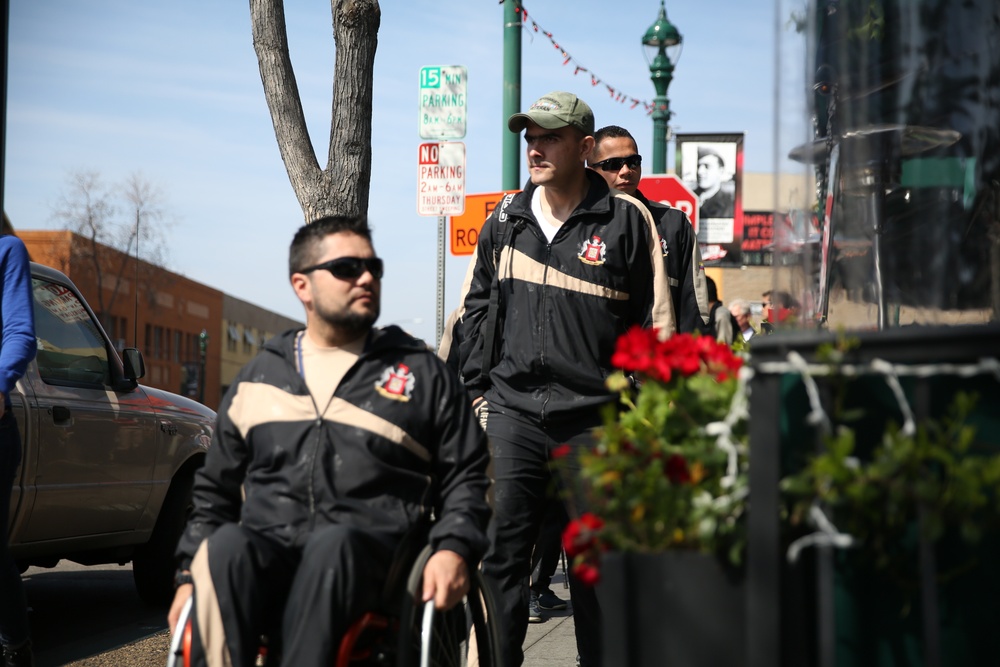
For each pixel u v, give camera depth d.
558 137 4.31
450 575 3.07
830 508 2.30
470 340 4.54
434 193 9.30
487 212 10.02
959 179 3.28
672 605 2.40
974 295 3.25
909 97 3.30
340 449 3.28
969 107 3.28
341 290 3.32
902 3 3.28
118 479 7.02
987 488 2.22
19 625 4.70
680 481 2.48
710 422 2.60
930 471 2.33
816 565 2.42
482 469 3.38
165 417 7.56
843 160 3.32
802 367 2.36
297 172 6.23
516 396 4.29
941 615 2.35
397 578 3.17
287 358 3.40
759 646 2.32
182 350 66.94
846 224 3.30
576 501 3.90
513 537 4.25
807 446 2.47
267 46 6.26
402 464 3.33
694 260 4.75
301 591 2.93
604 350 4.26
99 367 7.13
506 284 4.37
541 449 4.26
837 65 3.31
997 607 2.32
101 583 8.73
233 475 3.43
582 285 4.24
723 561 2.39
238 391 3.42
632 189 6.16
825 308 3.26
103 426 6.87
